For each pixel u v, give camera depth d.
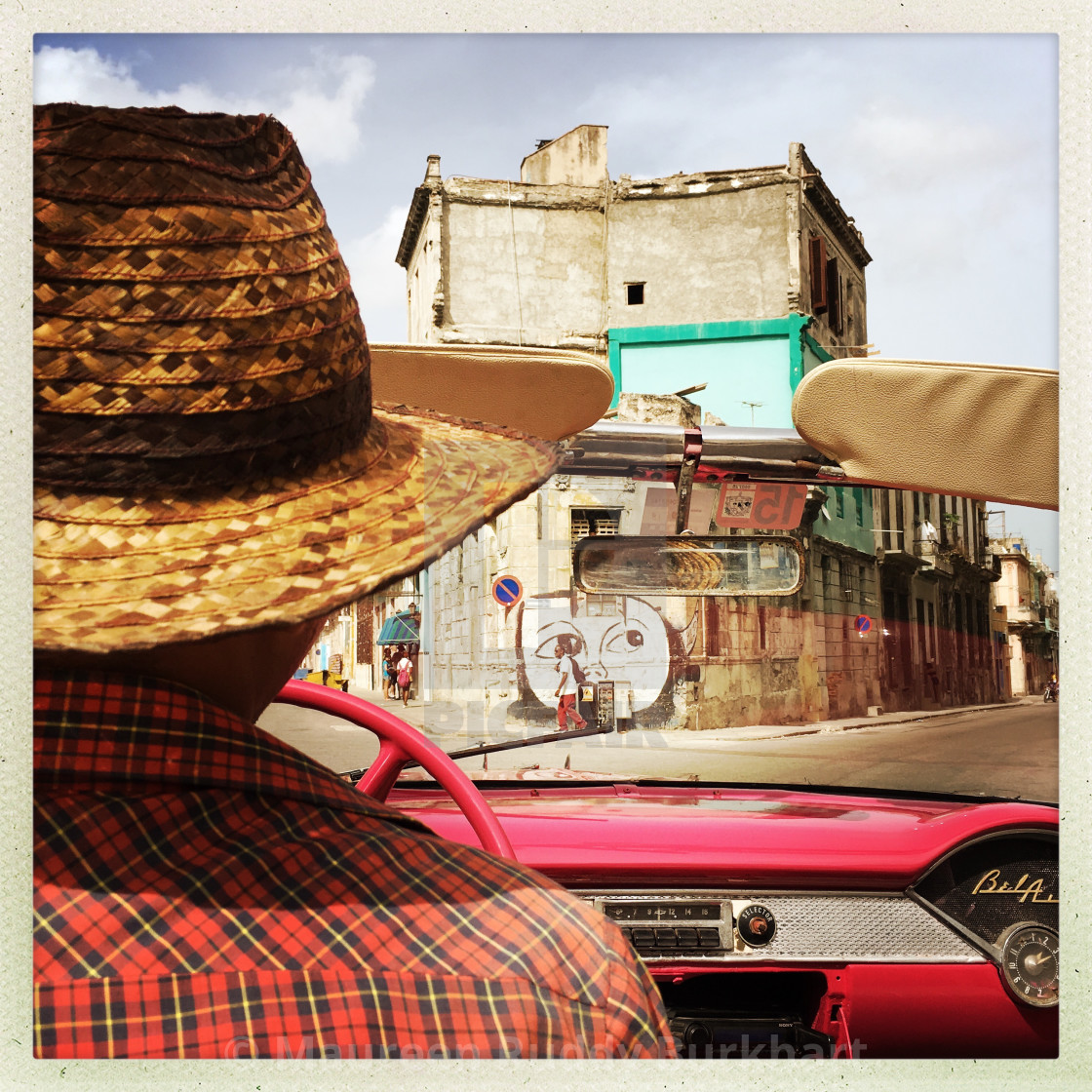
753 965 1.40
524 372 1.69
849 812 1.60
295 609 0.55
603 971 0.53
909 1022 1.41
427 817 1.55
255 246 0.59
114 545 0.55
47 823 0.49
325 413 0.63
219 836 0.51
